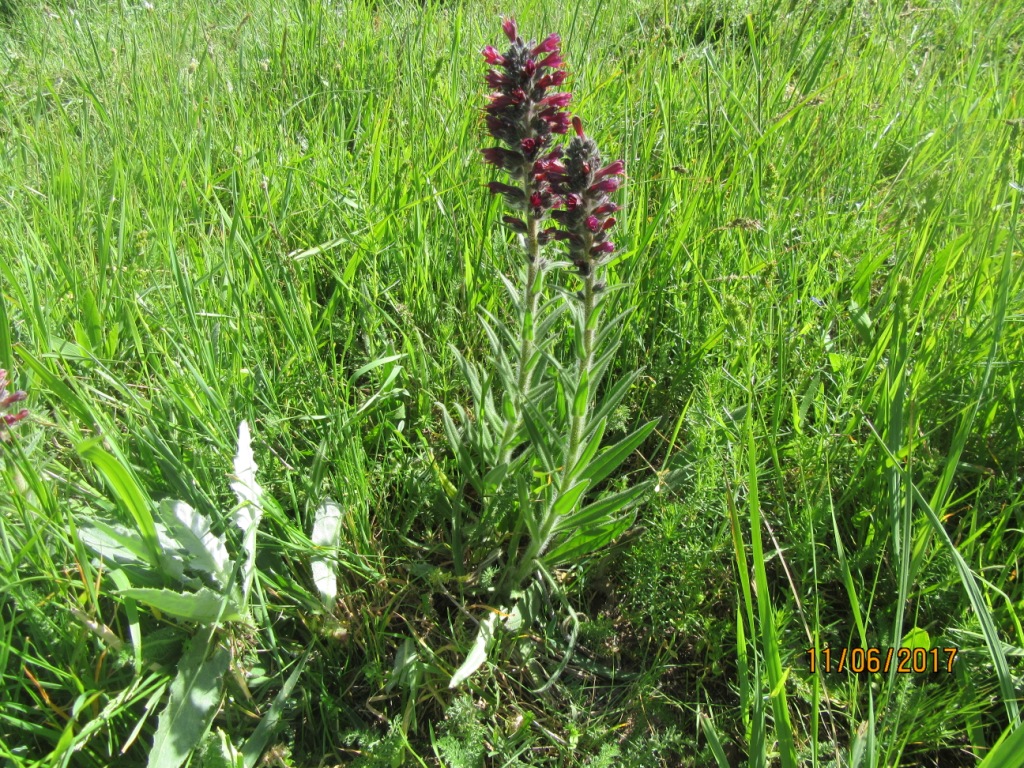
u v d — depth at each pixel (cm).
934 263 77
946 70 132
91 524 56
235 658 54
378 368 73
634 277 78
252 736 52
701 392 68
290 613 59
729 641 60
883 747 51
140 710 52
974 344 69
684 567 59
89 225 86
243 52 129
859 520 63
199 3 149
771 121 103
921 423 67
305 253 77
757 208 90
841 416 66
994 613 55
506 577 64
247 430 61
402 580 64
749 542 62
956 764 54
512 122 53
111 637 50
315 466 63
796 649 57
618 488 69
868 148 105
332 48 127
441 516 69
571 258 53
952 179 89
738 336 70
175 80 113
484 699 58
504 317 82
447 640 61
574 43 119
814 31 124
